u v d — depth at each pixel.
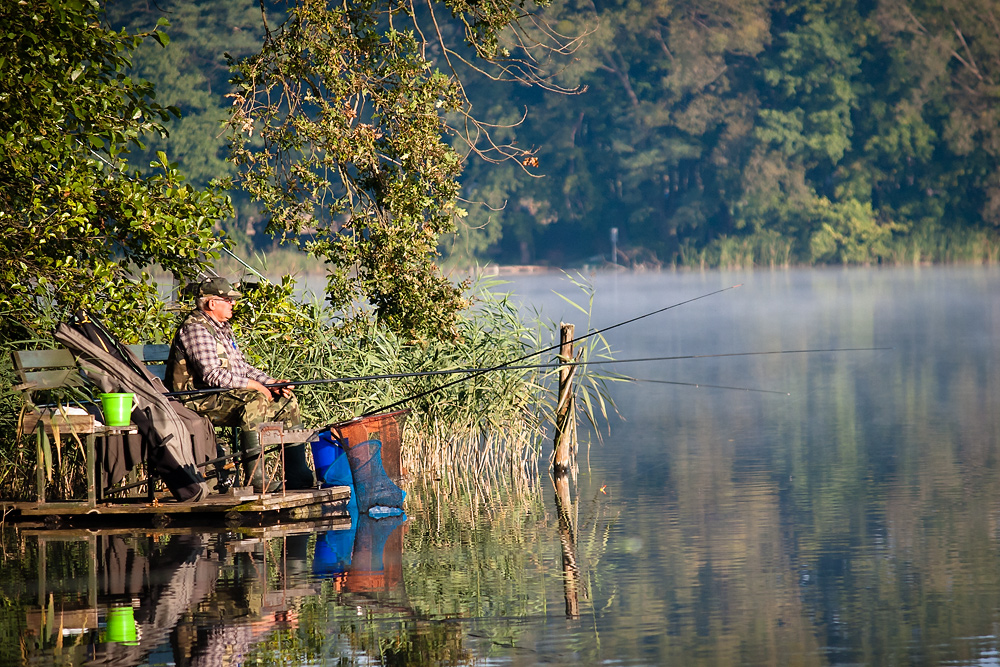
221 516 26.94
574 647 17.48
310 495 27.61
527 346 37.09
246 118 31.89
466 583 21.09
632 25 195.62
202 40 162.50
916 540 24.17
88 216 28.86
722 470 33.81
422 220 32.44
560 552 23.62
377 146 32.16
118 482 28.44
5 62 25.09
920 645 17.48
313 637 17.95
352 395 34.59
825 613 19.16
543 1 33.47
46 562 23.02
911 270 190.50
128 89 27.78
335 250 32.41
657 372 63.69
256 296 32.34
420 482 33.50
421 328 32.09
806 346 72.81
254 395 27.05
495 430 36.41
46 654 17.22
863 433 40.56
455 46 156.00
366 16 32.50
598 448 39.19
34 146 27.38
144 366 27.19
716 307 111.19
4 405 28.86
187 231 29.27
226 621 18.80
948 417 43.97
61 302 29.38
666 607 19.52
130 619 18.97
